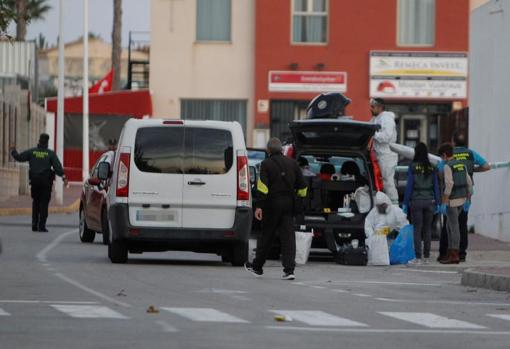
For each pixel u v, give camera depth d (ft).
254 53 478.59
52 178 269.64
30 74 539.29
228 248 187.42
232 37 479.00
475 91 292.81
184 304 126.41
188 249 188.85
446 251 206.90
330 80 475.72
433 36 474.08
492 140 277.03
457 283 168.04
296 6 476.13
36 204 269.64
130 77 520.83
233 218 184.24
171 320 111.86
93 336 100.12
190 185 183.52
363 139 205.46
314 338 101.71
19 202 389.60
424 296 145.79
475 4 473.26
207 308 122.72
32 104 454.40
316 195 205.16
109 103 495.41
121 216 182.50
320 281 164.76
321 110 222.89
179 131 184.65
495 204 270.67
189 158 184.24
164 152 183.93
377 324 112.88
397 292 150.30
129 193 183.11
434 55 472.44
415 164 203.62
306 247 199.72
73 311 117.70
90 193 235.40
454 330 109.70
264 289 148.25
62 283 148.97
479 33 289.12
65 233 266.36
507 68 266.16
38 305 123.13
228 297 135.64
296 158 206.28
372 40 474.49
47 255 200.85
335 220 203.62
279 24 474.90
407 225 203.41
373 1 474.49
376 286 159.02
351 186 206.49
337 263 202.90
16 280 152.46
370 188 205.36
